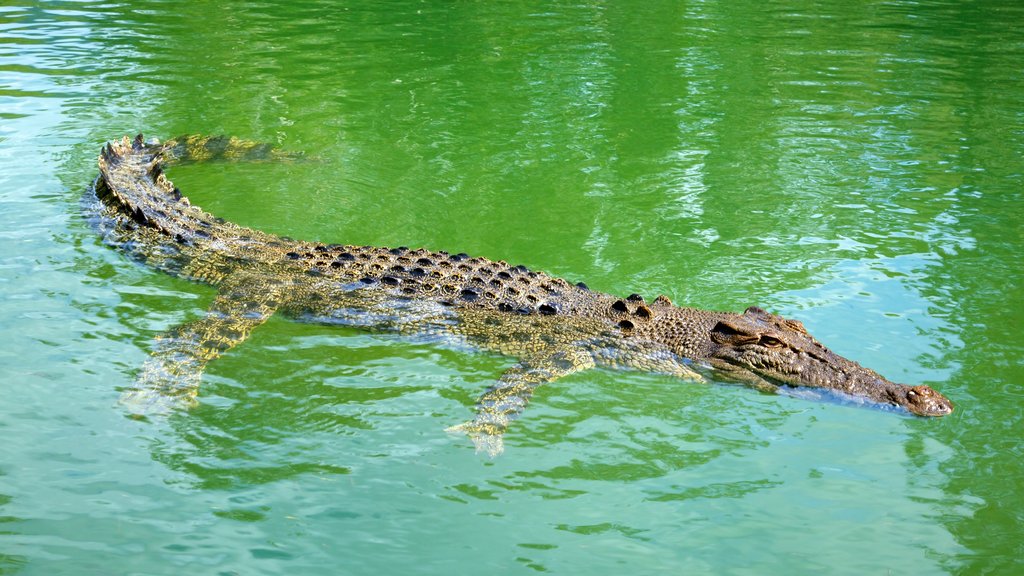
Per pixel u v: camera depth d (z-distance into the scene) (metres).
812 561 6.62
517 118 17.19
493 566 6.45
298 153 15.09
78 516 6.74
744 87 19.39
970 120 17.44
